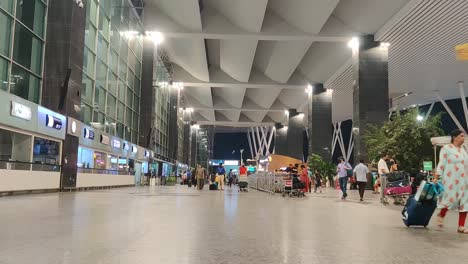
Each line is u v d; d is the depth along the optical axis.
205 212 8.59
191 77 44.44
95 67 21.45
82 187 19.50
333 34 27.92
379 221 7.32
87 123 20.55
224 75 43.69
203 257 3.78
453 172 6.06
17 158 14.28
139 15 30.34
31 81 15.90
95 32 21.47
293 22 28.25
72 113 17.50
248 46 32.22
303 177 22.27
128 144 27.94
